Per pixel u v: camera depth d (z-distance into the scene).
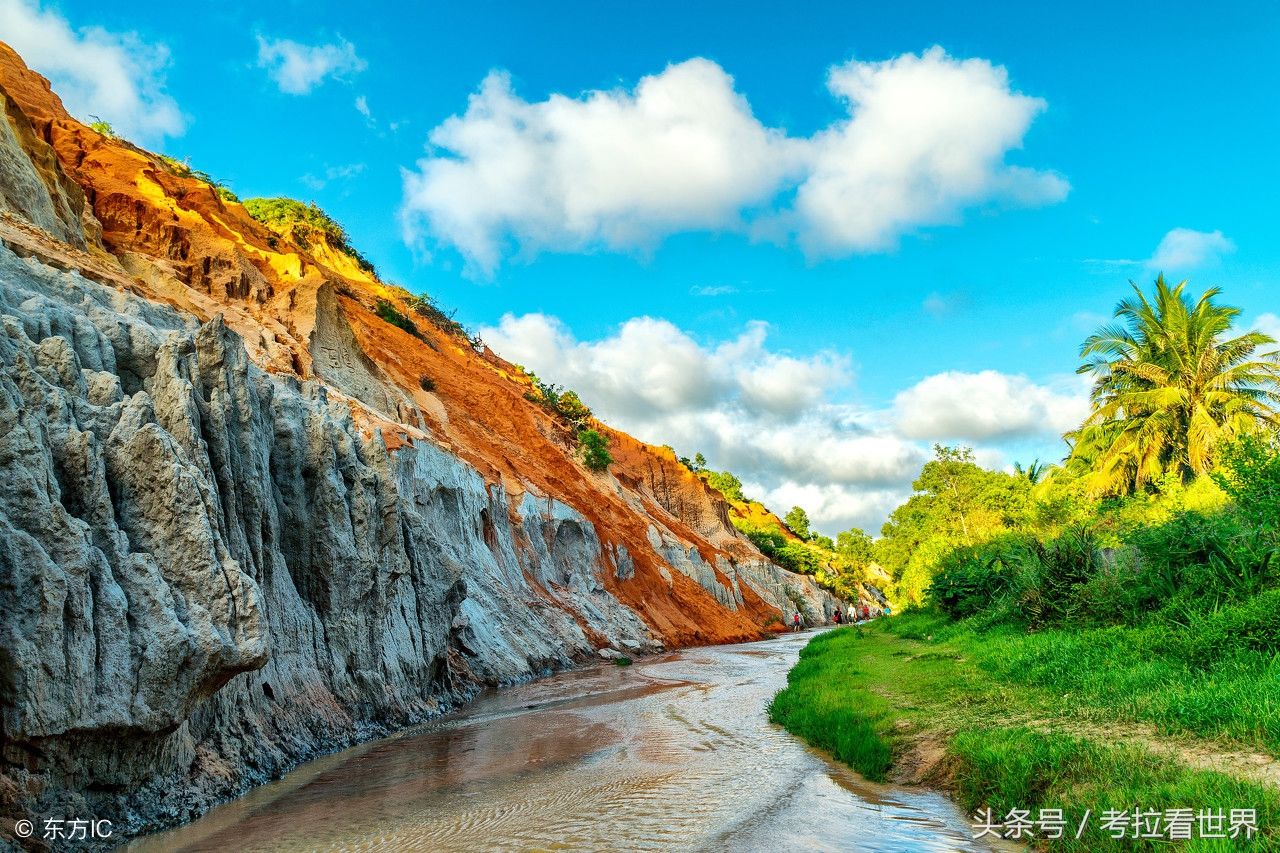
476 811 9.52
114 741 8.56
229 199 60.44
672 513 78.81
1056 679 12.28
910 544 56.56
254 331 29.95
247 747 11.37
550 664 28.84
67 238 21.70
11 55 37.47
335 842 8.43
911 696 13.84
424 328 64.19
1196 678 10.37
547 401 76.31
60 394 9.91
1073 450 37.81
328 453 15.73
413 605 18.86
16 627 7.57
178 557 9.85
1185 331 29.28
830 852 7.49
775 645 42.72
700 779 10.77
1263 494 15.55
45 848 7.54
